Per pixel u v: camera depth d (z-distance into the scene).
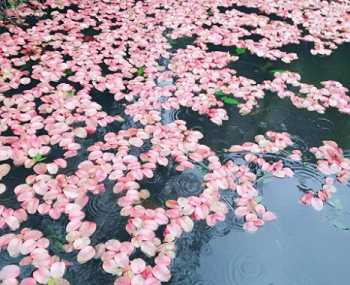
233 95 1.11
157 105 1.05
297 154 0.94
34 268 0.68
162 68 1.20
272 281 0.69
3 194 0.81
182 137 0.95
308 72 1.25
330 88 1.17
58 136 0.93
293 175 0.89
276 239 0.76
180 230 0.74
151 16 1.51
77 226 0.74
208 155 0.91
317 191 0.86
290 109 1.09
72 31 1.35
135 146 0.92
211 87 1.13
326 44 1.39
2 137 0.91
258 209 0.80
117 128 0.98
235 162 0.91
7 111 0.99
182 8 1.55
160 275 0.67
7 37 1.28
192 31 1.41
